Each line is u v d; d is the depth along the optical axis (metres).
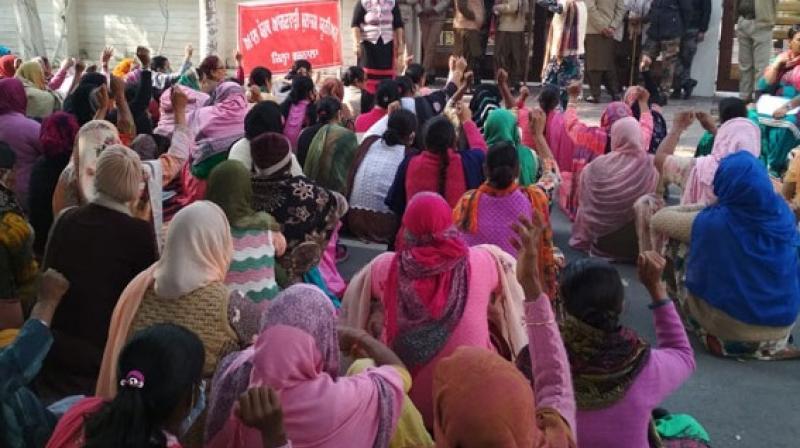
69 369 4.32
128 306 3.62
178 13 16.75
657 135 8.84
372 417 2.99
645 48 14.33
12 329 4.52
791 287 5.61
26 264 4.87
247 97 8.80
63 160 6.17
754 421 4.94
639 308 6.57
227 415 2.99
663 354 3.24
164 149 6.79
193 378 2.59
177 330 2.62
